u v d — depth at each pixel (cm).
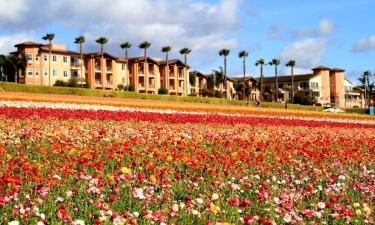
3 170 1051
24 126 2016
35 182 928
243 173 1251
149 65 10556
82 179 979
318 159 1462
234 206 895
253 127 2934
